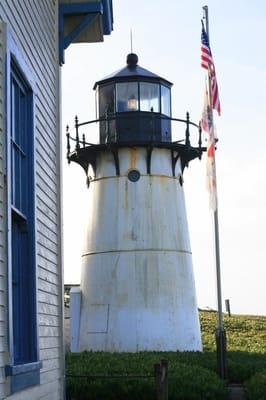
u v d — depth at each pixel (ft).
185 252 113.50
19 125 37.24
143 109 112.68
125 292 109.81
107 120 113.29
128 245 111.04
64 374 45.42
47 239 42.19
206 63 83.46
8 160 32.76
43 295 40.52
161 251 110.93
